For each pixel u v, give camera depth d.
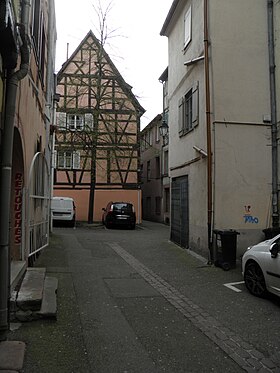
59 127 23.30
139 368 3.90
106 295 6.70
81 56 25.45
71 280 7.71
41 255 10.27
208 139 9.94
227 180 9.84
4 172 4.60
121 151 25.72
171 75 14.57
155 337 4.77
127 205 21.16
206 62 10.13
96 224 22.70
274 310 5.94
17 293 5.38
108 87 25.62
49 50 12.61
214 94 9.91
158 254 11.31
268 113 10.17
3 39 4.25
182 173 12.55
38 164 8.18
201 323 5.31
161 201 28.03
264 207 9.98
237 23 10.25
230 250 9.09
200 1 10.94
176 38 13.82
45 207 9.50
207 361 4.10
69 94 25.20
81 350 4.31
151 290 7.14
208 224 9.83
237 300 6.50
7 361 3.88
